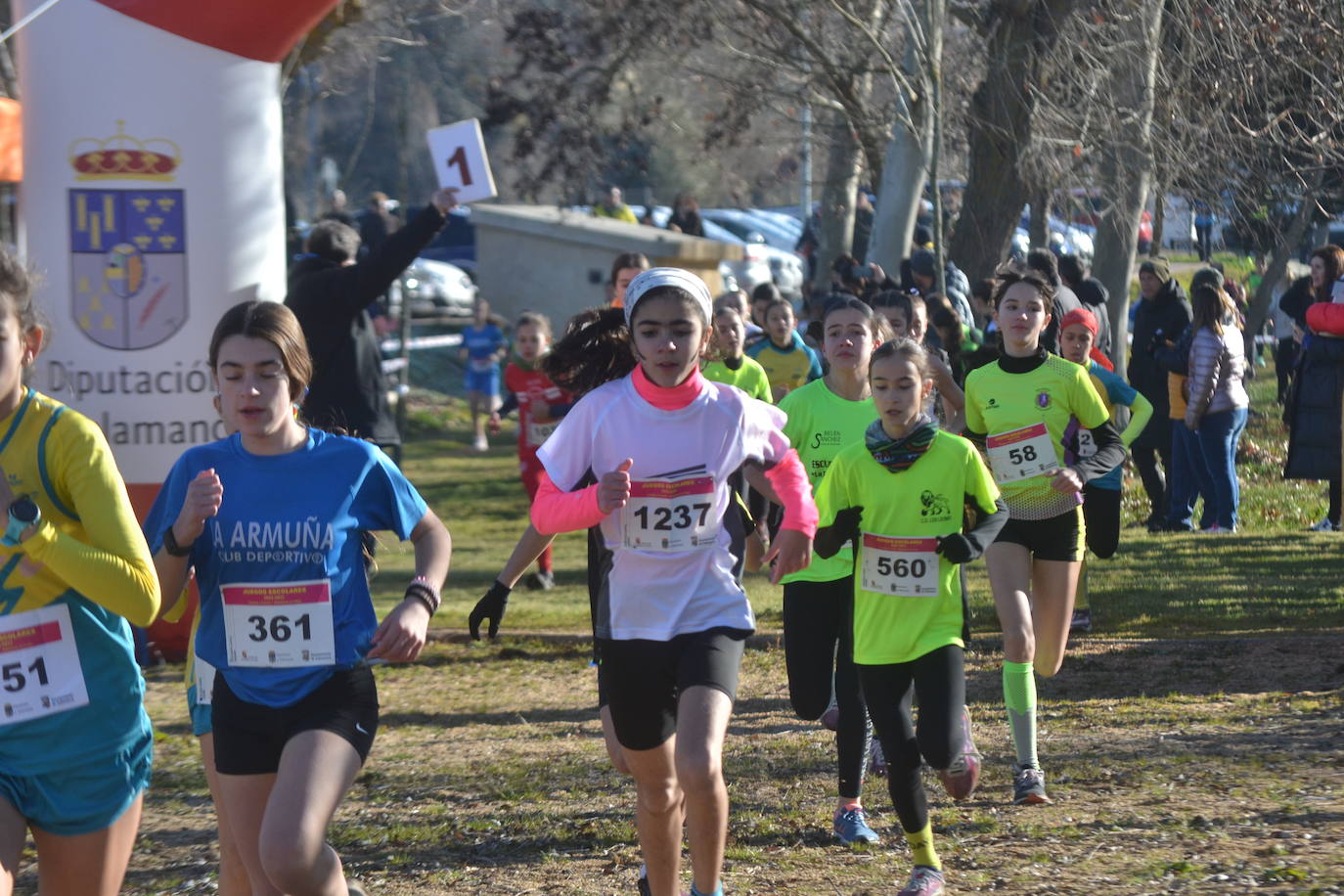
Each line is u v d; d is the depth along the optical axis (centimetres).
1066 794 968
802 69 3034
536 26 3338
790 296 4675
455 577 2091
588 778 1059
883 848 880
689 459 703
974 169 2688
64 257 1410
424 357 4381
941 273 2039
